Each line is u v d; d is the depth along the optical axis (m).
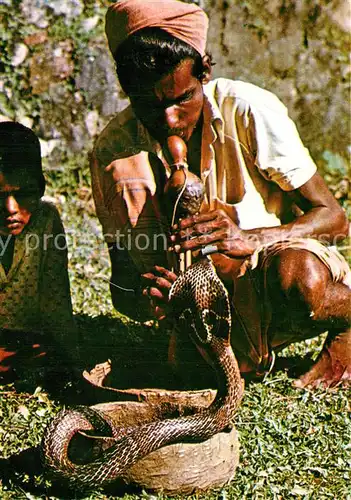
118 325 4.93
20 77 7.41
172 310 3.48
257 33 7.30
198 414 3.21
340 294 4.02
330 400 4.07
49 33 7.41
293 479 3.35
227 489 3.22
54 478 3.10
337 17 7.38
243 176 4.09
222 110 4.06
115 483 3.16
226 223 3.79
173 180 3.67
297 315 3.91
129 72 3.67
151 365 4.09
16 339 4.35
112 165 4.11
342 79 7.42
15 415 3.79
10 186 4.14
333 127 7.45
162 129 3.75
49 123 7.42
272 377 4.25
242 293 3.91
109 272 6.12
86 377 3.81
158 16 3.64
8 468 3.32
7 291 4.33
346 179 7.47
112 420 3.38
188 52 3.66
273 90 7.39
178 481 3.15
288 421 3.80
